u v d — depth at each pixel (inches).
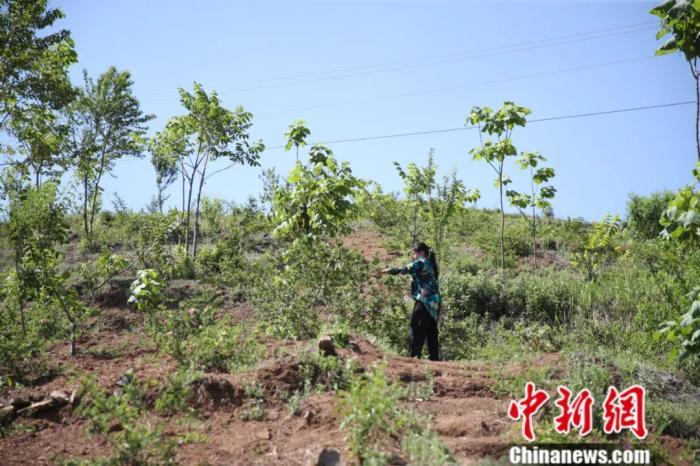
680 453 182.2
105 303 333.7
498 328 365.1
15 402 186.7
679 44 195.8
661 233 222.1
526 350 297.9
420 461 154.1
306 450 161.0
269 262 356.5
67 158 574.9
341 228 354.0
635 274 442.6
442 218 467.2
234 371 217.6
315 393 198.1
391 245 557.6
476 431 177.3
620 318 358.0
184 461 153.6
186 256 437.1
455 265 485.4
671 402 224.7
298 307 281.7
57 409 185.6
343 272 319.6
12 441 166.6
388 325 323.0
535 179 518.0
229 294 366.3
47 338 271.7
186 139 534.6
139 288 271.9
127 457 146.8
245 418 181.3
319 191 340.5
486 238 614.5
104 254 292.7
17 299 264.1
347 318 312.0
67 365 226.4
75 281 362.0
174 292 362.3
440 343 335.6
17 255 256.7
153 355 238.1
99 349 256.4
